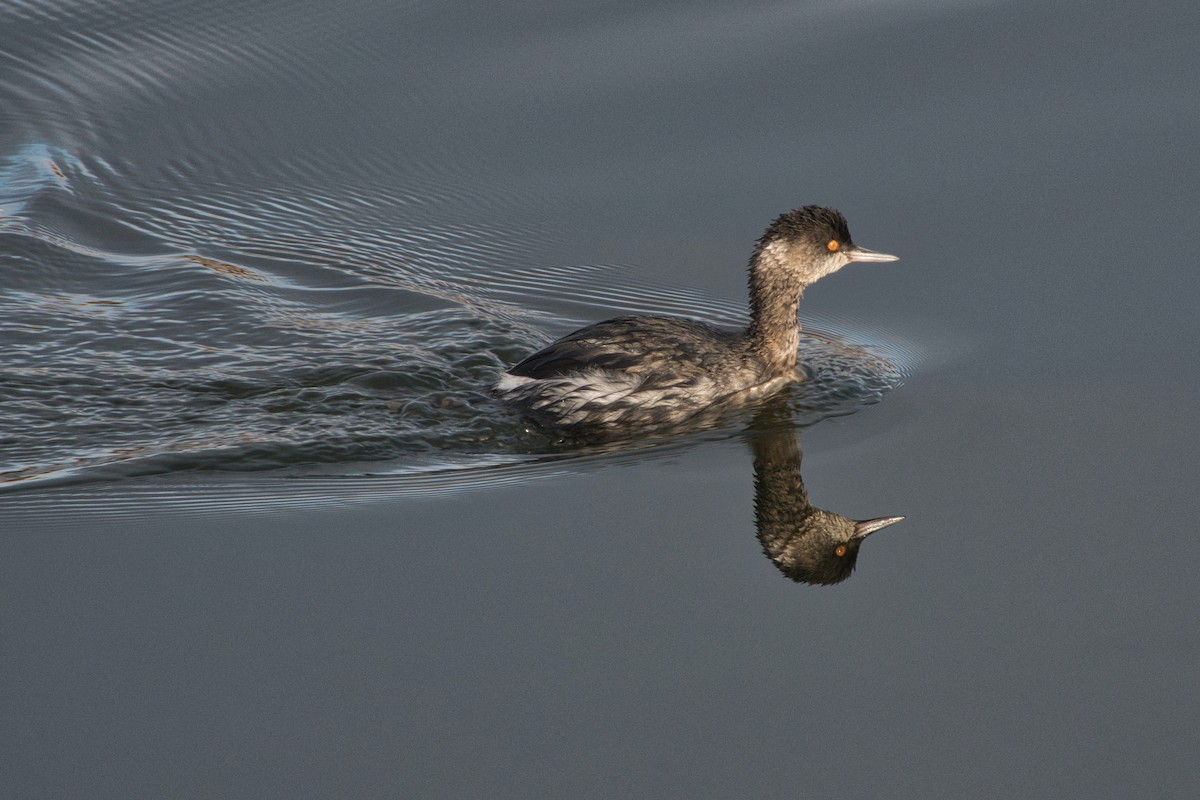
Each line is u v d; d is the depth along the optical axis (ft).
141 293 51.88
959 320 48.26
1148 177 53.31
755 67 61.87
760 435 43.62
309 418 44.19
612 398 44.19
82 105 63.77
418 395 45.83
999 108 57.88
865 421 43.98
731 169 56.59
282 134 61.31
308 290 52.44
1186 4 63.26
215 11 69.31
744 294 51.85
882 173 55.21
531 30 66.13
